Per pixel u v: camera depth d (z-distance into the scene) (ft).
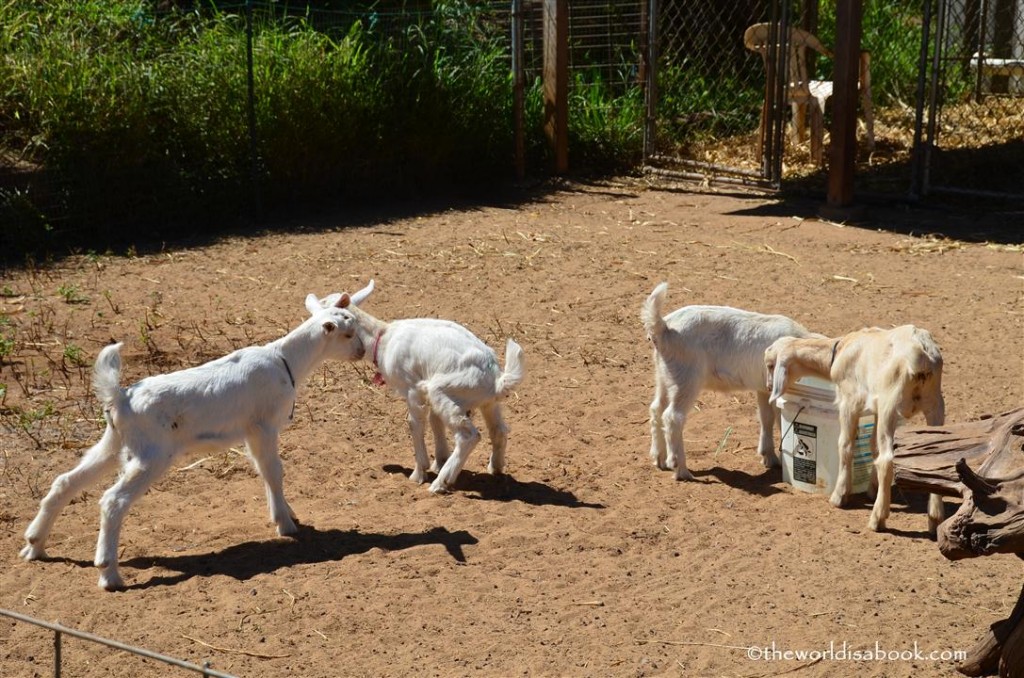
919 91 45.68
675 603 16.97
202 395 17.94
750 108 59.62
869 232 42.11
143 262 37.52
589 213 45.65
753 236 41.70
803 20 58.23
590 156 54.49
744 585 17.53
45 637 15.88
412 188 49.16
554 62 51.44
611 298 33.96
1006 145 53.72
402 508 20.52
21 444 22.88
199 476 21.77
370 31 50.11
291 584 17.46
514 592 17.35
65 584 17.42
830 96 53.42
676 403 21.74
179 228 42.34
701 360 21.65
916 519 20.10
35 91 40.45
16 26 42.68
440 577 17.80
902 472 14.80
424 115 48.14
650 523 19.89
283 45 46.70
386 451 23.27
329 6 54.03
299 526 19.58
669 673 15.03
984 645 14.62
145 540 18.98
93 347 29.09
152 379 17.88
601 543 19.03
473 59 52.65
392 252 39.01
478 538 19.19
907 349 18.40
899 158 53.21
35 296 33.55
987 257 38.27
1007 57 61.26
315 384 26.96
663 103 57.72
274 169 45.06
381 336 21.58
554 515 20.20
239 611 16.60
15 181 39.34
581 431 24.45
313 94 45.16
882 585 17.43
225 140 43.34
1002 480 13.43
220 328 30.81
